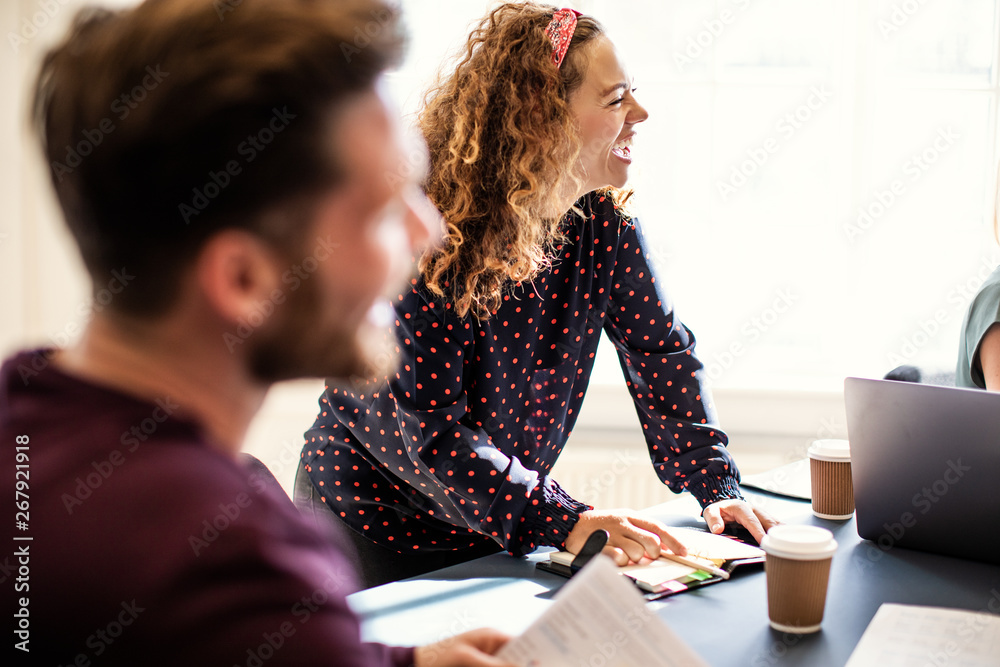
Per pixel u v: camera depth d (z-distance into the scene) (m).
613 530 1.18
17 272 2.65
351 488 1.50
